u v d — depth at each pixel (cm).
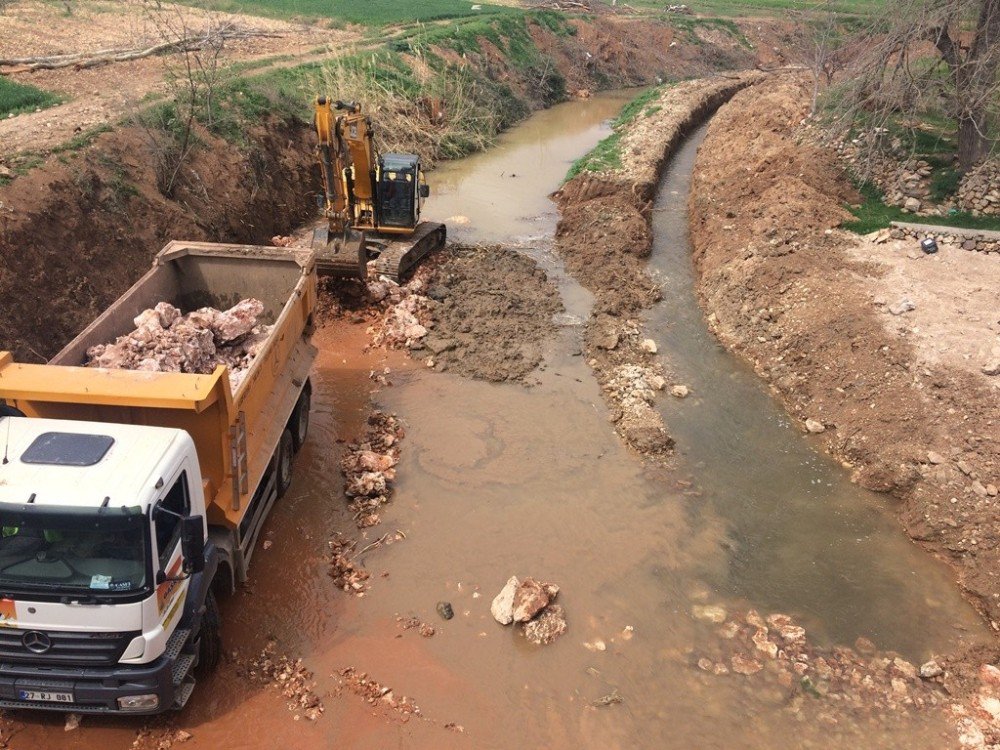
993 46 1620
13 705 654
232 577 826
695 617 911
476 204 2377
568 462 1170
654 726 772
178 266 1175
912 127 2062
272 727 729
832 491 1148
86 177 1427
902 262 1605
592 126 3594
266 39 3139
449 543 991
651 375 1416
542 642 857
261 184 1947
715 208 2088
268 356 941
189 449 686
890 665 859
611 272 1831
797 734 775
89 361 894
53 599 607
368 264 1628
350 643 834
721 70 5150
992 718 798
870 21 2027
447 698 780
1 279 1174
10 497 600
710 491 1133
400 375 1376
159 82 2122
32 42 2366
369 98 2686
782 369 1429
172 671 666
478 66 3631
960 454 1105
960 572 993
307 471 1103
